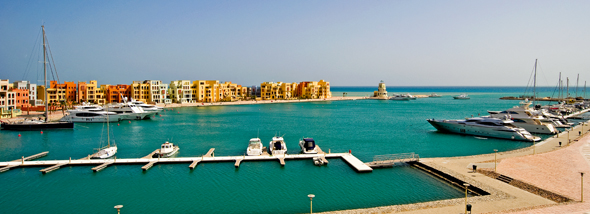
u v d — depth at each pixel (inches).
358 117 5167.3
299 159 2107.5
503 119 2992.1
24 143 2787.9
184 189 1587.1
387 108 7352.4
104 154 2132.1
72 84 6811.0
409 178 1711.4
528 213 1113.4
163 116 5191.9
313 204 1403.8
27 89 5378.9
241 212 1331.2
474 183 1472.7
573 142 2407.7
